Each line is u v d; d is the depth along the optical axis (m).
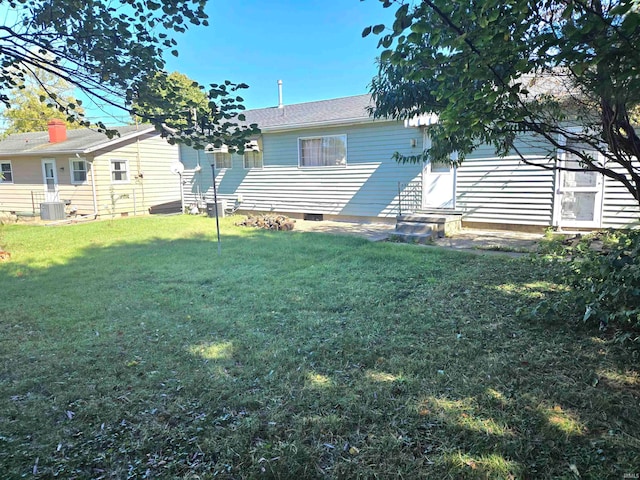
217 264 6.50
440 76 2.24
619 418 2.23
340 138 11.31
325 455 2.05
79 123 3.11
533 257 5.72
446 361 2.98
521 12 1.77
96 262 6.90
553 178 8.30
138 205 15.84
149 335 3.67
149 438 2.21
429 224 8.57
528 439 2.09
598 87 2.07
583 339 3.23
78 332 3.78
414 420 2.29
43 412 2.48
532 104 3.11
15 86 3.02
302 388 2.68
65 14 2.53
